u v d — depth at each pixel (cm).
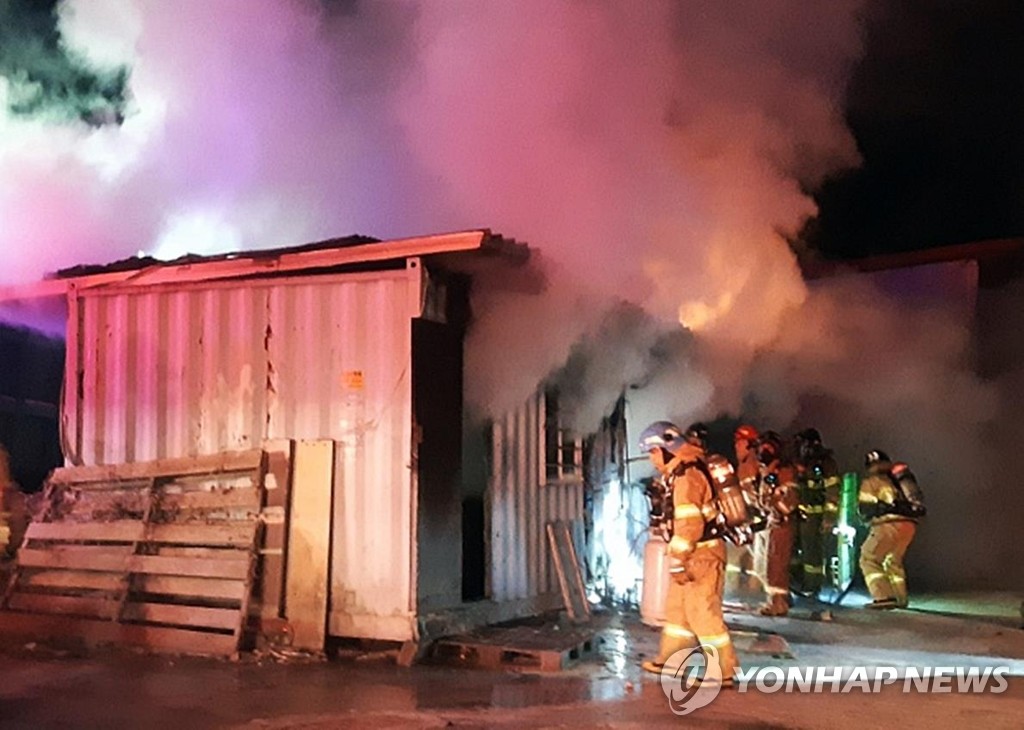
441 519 806
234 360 850
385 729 595
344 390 808
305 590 798
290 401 827
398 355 792
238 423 845
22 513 961
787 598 1005
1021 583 1239
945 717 621
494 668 753
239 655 785
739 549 1129
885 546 1064
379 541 787
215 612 805
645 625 912
